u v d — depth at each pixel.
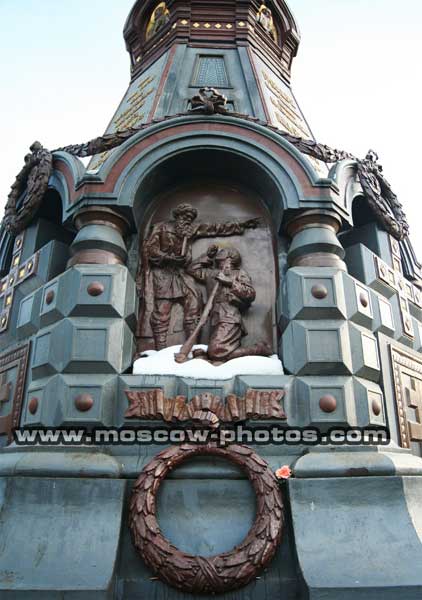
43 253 7.61
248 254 7.44
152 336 6.85
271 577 5.02
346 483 5.37
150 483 5.30
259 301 7.13
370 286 7.41
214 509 5.40
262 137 7.38
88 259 6.67
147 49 11.68
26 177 8.57
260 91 9.62
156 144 7.28
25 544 5.02
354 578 4.73
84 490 5.32
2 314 8.08
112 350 6.11
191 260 7.28
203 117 7.47
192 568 4.86
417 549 4.94
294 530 5.14
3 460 5.81
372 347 6.50
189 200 7.80
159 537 5.04
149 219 7.64
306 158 7.20
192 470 5.55
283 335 6.47
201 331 6.79
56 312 6.49
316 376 6.11
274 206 7.36
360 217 8.41
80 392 5.88
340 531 5.11
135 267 7.16
